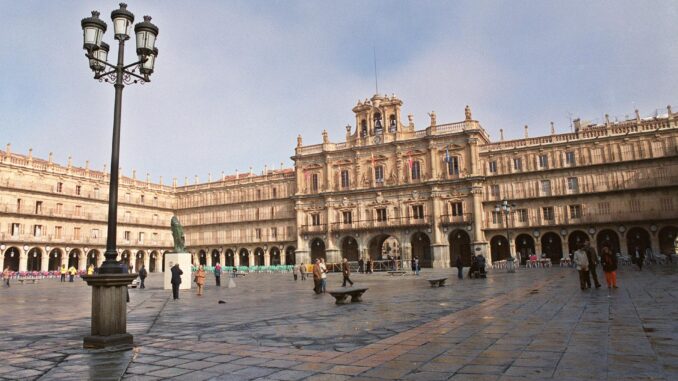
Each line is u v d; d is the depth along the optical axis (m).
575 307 15.00
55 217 80.69
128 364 9.05
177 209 103.50
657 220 62.12
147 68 13.32
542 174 69.50
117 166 11.97
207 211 99.50
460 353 9.15
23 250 75.31
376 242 82.62
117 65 12.48
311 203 83.81
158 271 97.50
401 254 74.81
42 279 64.25
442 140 74.56
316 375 7.89
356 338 11.38
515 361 8.31
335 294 20.12
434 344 10.15
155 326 14.48
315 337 11.70
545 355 8.62
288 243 88.56
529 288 23.98
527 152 71.00
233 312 18.23
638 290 19.48
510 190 71.06
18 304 23.70
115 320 11.02
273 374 8.03
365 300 21.94
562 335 10.41
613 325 11.34
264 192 93.56
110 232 11.57
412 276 47.38
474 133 72.00
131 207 94.00
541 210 69.00
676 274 29.36
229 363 8.95
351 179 80.94
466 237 75.50
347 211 80.56
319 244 86.50
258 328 13.55
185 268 35.75
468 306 17.31
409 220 75.38
